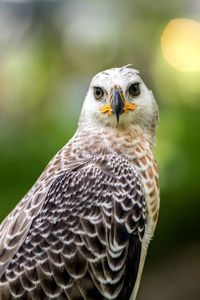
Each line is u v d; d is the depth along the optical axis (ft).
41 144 43.98
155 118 25.53
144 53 50.60
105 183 22.43
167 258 43.65
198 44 49.88
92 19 51.16
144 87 25.20
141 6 50.11
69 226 21.52
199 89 48.88
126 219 22.25
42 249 21.15
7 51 52.29
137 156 23.91
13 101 51.01
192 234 43.21
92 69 51.31
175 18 50.11
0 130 46.96
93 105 24.72
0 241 21.80
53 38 51.70
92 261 21.52
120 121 24.22
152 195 23.66
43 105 50.49
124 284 22.54
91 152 24.02
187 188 41.45
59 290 21.04
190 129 43.21
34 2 52.13
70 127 45.09
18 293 20.72
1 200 40.40
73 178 22.53
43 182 23.25
